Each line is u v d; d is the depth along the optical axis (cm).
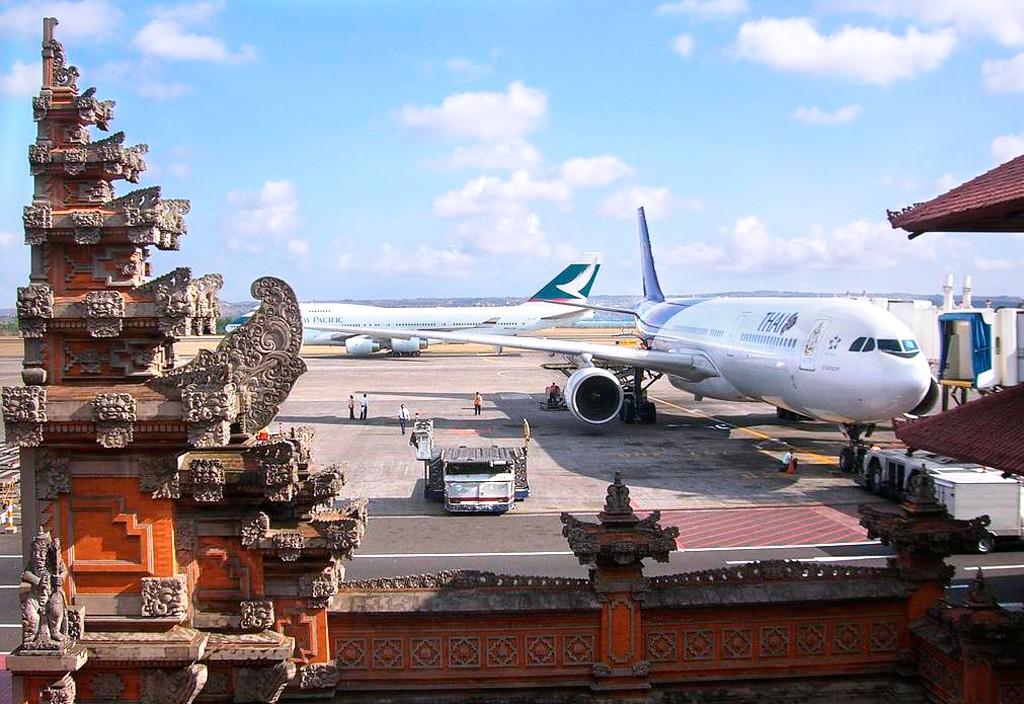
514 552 2438
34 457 764
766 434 4425
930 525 994
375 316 10512
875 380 2894
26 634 748
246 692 821
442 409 5472
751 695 963
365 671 941
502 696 945
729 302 4797
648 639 968
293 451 798
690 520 2750
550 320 11156
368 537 2605
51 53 743
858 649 997
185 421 719
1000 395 1107
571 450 3991
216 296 778
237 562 834
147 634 774
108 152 734
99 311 727
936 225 1015
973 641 884
